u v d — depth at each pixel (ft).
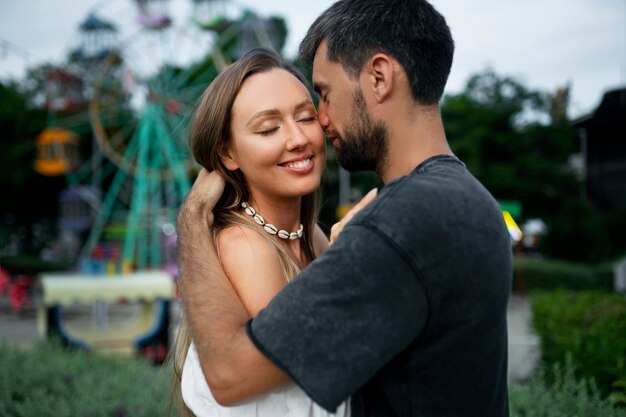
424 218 3.40
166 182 55.72
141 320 23.15
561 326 11.21
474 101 71.15
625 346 8.54
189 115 5.10
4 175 75.15
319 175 4.56
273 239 4.59
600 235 50.65
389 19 3.85
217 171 4.69
